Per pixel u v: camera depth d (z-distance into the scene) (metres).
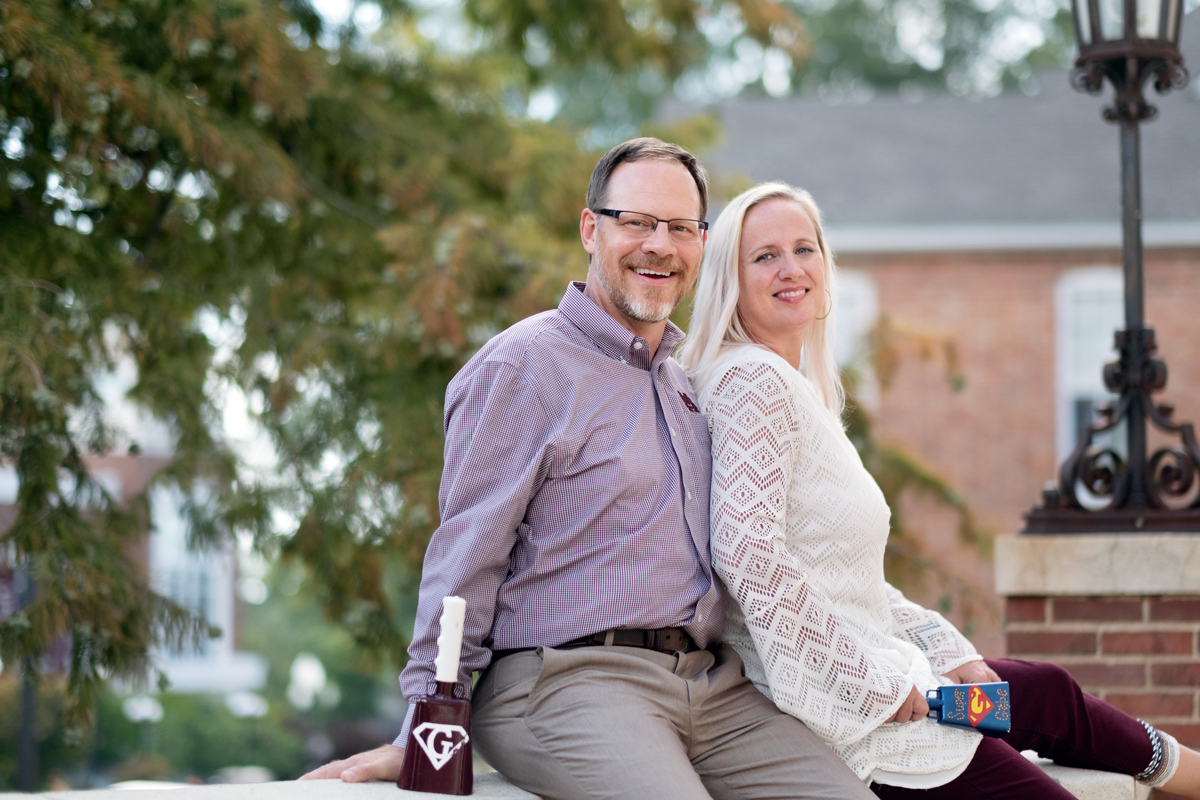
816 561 2.49
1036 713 2.70
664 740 2.17
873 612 2.58
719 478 2.38
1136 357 3.91
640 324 2.50
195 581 17.44
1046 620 3.82
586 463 2.29
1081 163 13.59
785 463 2.42
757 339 2.76
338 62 6.62
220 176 5.29
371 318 6.11
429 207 6.09
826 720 2.31
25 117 4.94
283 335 5.46
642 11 7.92
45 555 4.46
